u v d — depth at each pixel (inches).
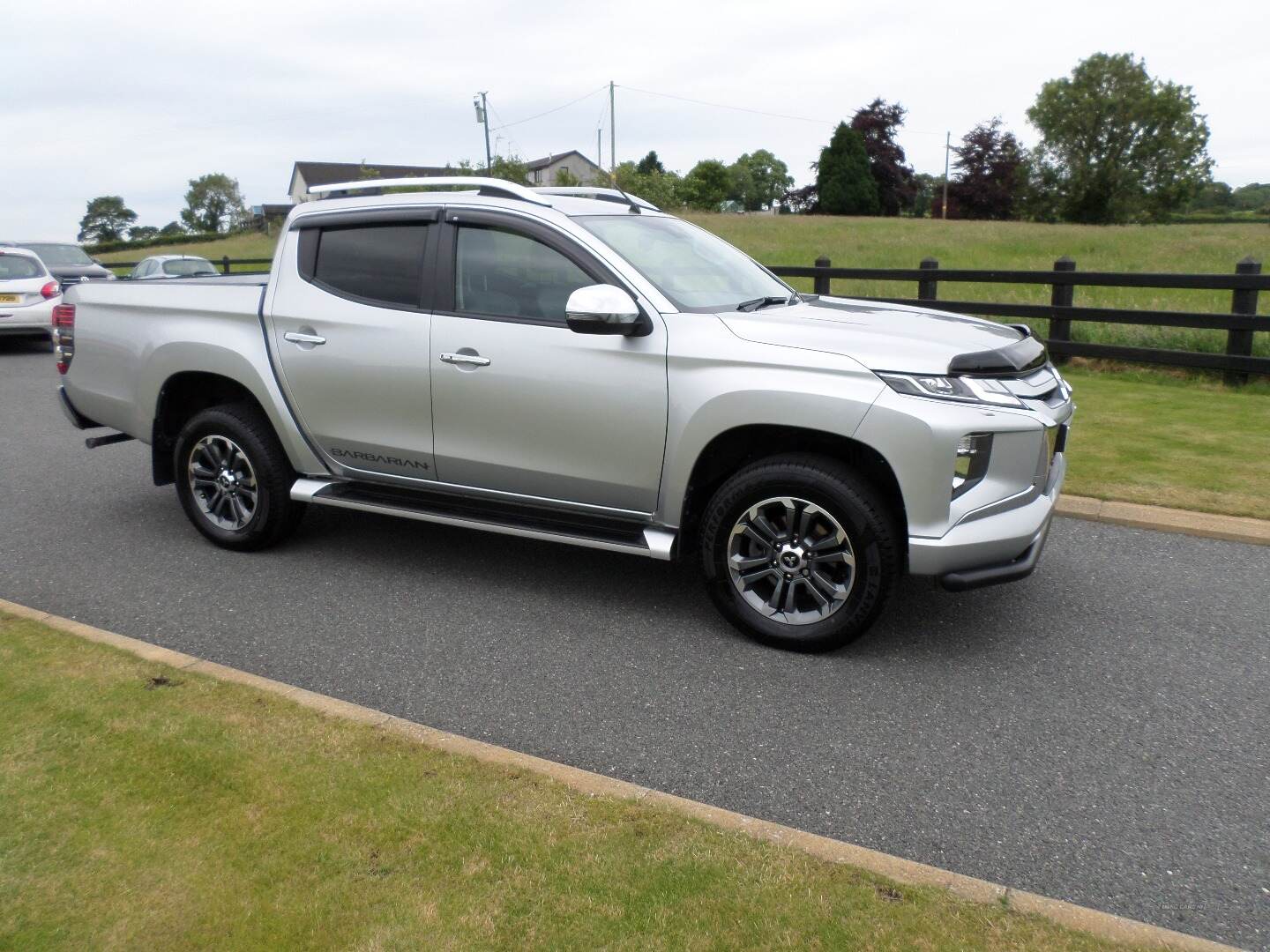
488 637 164.2
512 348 167.0
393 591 185.0
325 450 192.1
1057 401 157.3
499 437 171.5
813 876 96.8
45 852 99.6
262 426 198.4
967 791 119.0
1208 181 3631.9
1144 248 1176.8
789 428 153.5
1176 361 369.4
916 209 4050.2
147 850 100.0
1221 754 127.1
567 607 176.9
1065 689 144.9
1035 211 3703.3
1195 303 545.6
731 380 150.9
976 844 108.5
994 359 147.0
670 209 1892.2
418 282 177.9
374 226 183.8
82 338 216.5
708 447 158.9
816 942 87.7
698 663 154.3
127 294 211.5
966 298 730.2
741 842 102.3
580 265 164.9
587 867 97.7
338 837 102.2
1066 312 398.0
